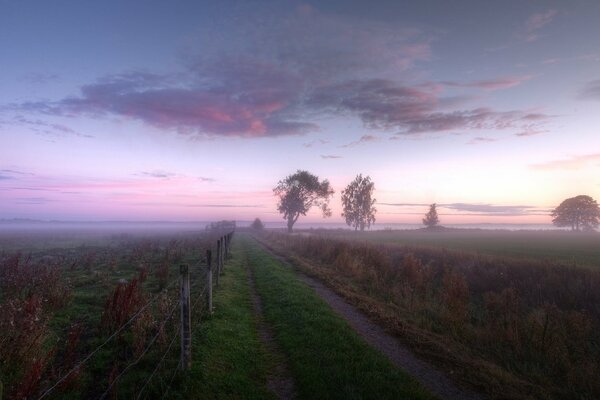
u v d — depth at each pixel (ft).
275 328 35.01
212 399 20.77
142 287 49.83
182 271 23.56
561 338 33.04
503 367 28.45
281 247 141.18
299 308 40.09
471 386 23.72
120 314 30.53
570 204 480.23
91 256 77.51
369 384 22.61
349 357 26.73
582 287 55.36
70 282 50.29
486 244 165.58
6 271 53.47
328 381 23.02
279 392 22.59
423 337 32.68
